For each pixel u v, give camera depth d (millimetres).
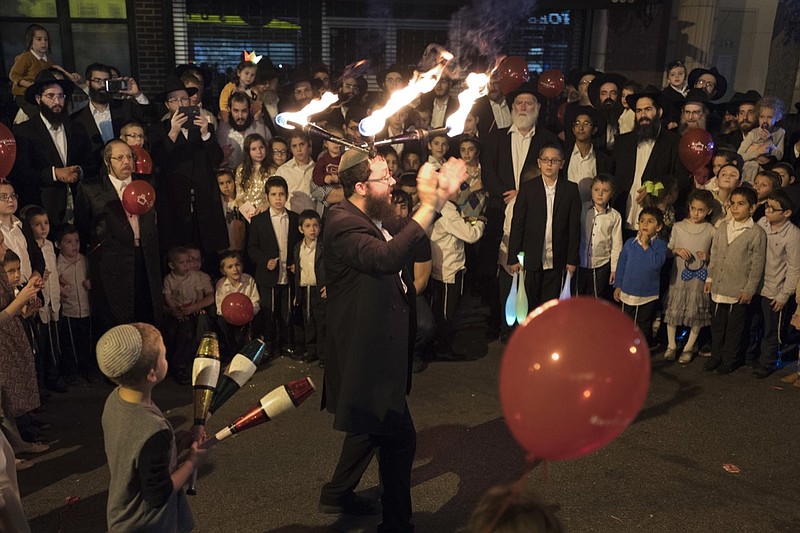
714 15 11633
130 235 5715
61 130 6266
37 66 7605
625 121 7719
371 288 3441
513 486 1826
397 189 5562
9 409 4309
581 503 4172
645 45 11867
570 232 6273
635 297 6246
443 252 6125
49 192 6152
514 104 6887
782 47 12070
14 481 3318
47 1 10039
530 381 1740
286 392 2662
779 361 6262
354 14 11086
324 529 3910
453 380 5852
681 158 6465
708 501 4211
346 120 7293
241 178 6676
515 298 6398
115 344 2496
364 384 3471
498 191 6852
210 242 6504
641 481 4406
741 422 5199
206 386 2713
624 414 1714
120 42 10352
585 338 1701
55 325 5535
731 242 5844
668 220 6359
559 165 6219
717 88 9234
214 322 6121
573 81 10031
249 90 7445
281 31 10930
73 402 5402
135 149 5867
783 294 5773
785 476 4500
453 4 11188
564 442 1754
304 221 6000
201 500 4148
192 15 10523
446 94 7965
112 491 2549
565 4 11188
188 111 6348
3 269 4359
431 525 3959
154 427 2490
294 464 4539
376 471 4500
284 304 6262
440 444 4836
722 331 5996
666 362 6254
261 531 3887
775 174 6137
